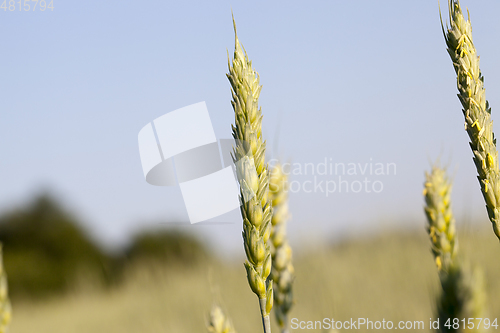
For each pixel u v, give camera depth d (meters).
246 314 7.87
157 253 15.76
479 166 1.92
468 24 1.96
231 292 8.88
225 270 10.53
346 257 8.69
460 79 1.95
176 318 9.13
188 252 13.27
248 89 1.80
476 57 1.96
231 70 1.82
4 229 38.50
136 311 11.29
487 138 1.91
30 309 20.56
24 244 38.06
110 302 14.39
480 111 1.91
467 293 0.74
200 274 11.75
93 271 29.53
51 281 35.41
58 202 39.66
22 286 34.72
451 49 1.98
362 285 6.96
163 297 11.16
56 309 17.02
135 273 14.68
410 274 6.98
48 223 38.47
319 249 7.73
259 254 1.75
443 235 2.50
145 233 17.77
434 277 0.89
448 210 2.55
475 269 0.77
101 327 11.38
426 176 2.70
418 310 5.80
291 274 3.18
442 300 0.76
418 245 8.28
